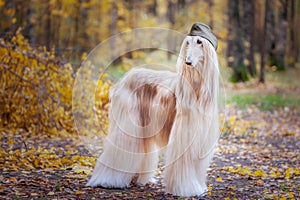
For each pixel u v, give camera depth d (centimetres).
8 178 534
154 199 470
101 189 502
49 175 562
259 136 943
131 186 521
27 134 816
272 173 607
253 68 2317
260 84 2058
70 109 862
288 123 1146
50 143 752
